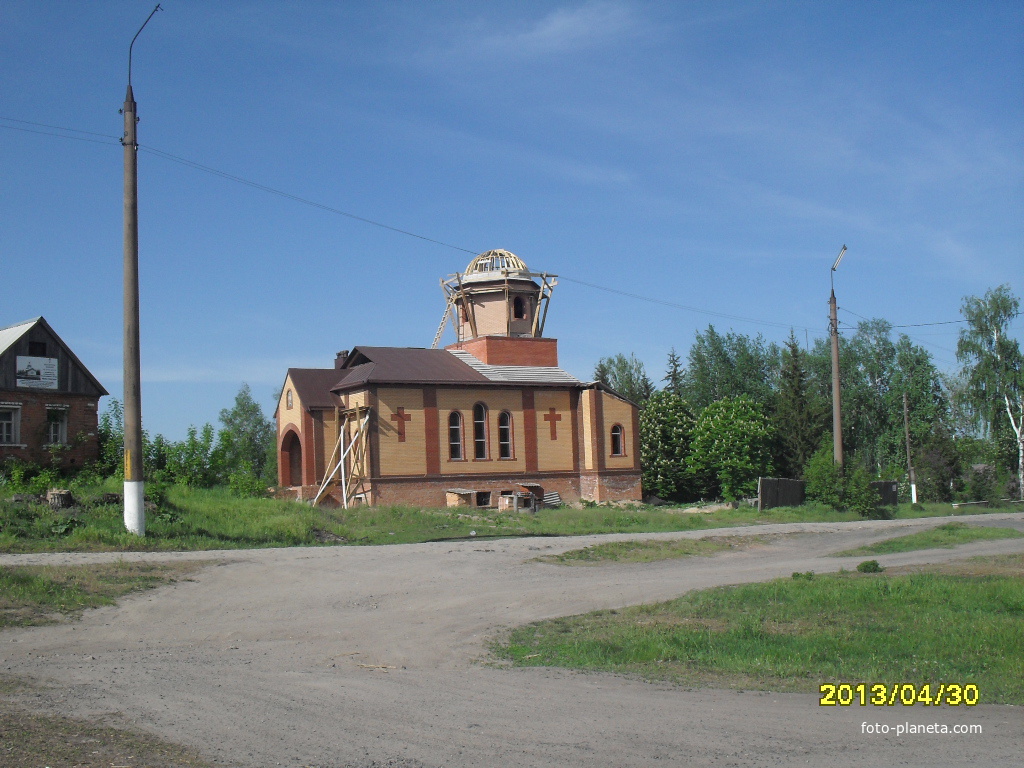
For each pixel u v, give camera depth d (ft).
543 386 153.79
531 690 35.47
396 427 140.15
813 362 251.80
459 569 69.05
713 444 199.00
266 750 25.49
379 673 37.86
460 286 170.40
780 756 26.86
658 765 25.39
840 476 144.05
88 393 122.83
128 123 77.77
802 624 52.31
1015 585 63.26
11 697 30.19
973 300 202.39
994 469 191.11
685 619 53.21
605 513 131.85
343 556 71.10
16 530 70.28
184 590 54.29
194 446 135.85
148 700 30.60
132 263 76.84
